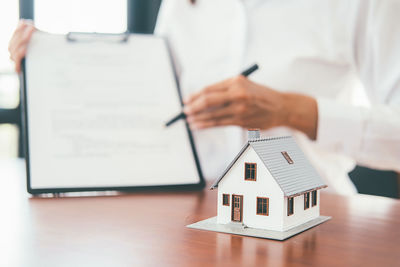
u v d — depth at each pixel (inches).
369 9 40.6
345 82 45.1
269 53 45.3
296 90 44.2
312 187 25.3
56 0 92.9
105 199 31.5
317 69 44.1
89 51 38.5
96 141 35.3
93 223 24.6
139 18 100.8
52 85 36.4
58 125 35.1
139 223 24.7
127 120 36.6
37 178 32.9
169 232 22.9
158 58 39.9
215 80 47.2
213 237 22.1
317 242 21.5
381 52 40.0
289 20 44.7
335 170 45.3
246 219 24.0
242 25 45.1
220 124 36.0
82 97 36.6
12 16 89.7
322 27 43.8
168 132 36.8
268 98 36.0
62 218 25.7
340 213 28.4
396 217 27.4
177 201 30.9
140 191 34.8
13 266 17.7
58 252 19.5
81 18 95.8
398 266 18.3
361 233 23.4
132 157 35.3
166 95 38.4
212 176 46.7
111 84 37.7
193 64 48.1
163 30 51.7
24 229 23.3
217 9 47.3
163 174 35.1
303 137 44.1
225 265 17.9
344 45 43.1
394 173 51.6
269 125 36.7
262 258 18.9
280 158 24.9
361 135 37.0
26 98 35.4
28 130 34.4
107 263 18.1
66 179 33.3
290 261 18.6
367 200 33.0
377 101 42.3
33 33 37.5
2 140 95.2
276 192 23.0
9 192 34.1
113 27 99.7
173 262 18.2
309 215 25.9
